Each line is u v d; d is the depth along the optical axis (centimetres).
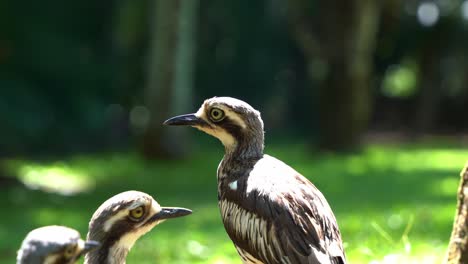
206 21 4447
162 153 2866
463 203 728
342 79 3131
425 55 4591
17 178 2366
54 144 3372
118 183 2320
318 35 3338
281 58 4778
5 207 1880
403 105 5169
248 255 730
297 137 4562
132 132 3819
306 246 685
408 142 4206
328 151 3138
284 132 4775
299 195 713
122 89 3866
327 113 3161
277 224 700
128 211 662
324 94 3164
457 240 728
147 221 672
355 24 3114
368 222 1402
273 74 4753
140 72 3819
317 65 3192
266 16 4625
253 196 725
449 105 4959
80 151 3472
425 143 4131
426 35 4566
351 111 3141
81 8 3769
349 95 3133
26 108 3359
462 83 4831
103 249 656
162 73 2870
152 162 2823
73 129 3547
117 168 2720
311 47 3184
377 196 1941
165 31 2877
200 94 4506
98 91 3803
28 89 3444
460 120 4966
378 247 1043
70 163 2939
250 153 785
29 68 3516
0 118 3183
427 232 1317
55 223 1598
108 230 658
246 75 4662
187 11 2905
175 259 1158
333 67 3139
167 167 2700
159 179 2384
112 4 3828
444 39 4559
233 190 748
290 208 701
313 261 677
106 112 3794
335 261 685
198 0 4397
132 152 3372
